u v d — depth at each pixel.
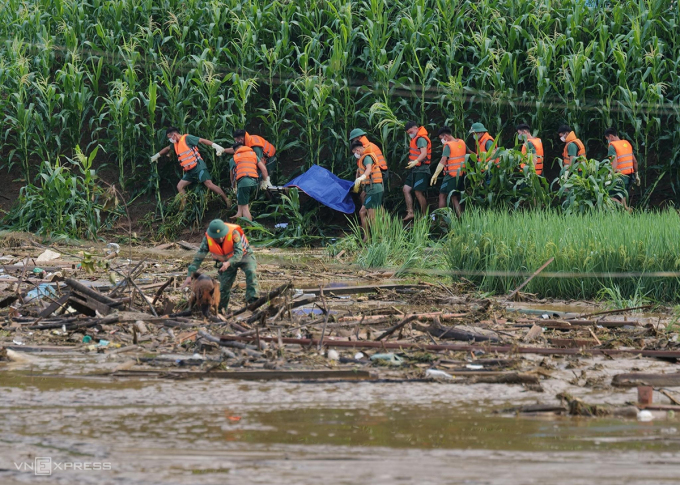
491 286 28.47
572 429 11.30
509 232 29.64
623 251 26.72
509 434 11.00
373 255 34.50
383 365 15.81
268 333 18.42
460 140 43.34
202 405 12.68
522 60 48.03
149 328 19.42
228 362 15.81
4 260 34.75
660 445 10.47
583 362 16.39
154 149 47.94
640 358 16.89
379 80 46.84
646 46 46.62
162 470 9.31
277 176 47.78
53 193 44.00
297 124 47.56
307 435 10.91
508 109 47.38
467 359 16.38
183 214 45.78
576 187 39.81
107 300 20.98
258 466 9.46
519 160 41.38
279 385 14.14
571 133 42.06
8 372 15.15
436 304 24.89
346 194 44.94
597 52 45.50
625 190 40.66
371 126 48.41
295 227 45.00
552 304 25.88
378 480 8.88
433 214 42.28
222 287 22.05
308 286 28.78
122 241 44.69
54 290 24.64
